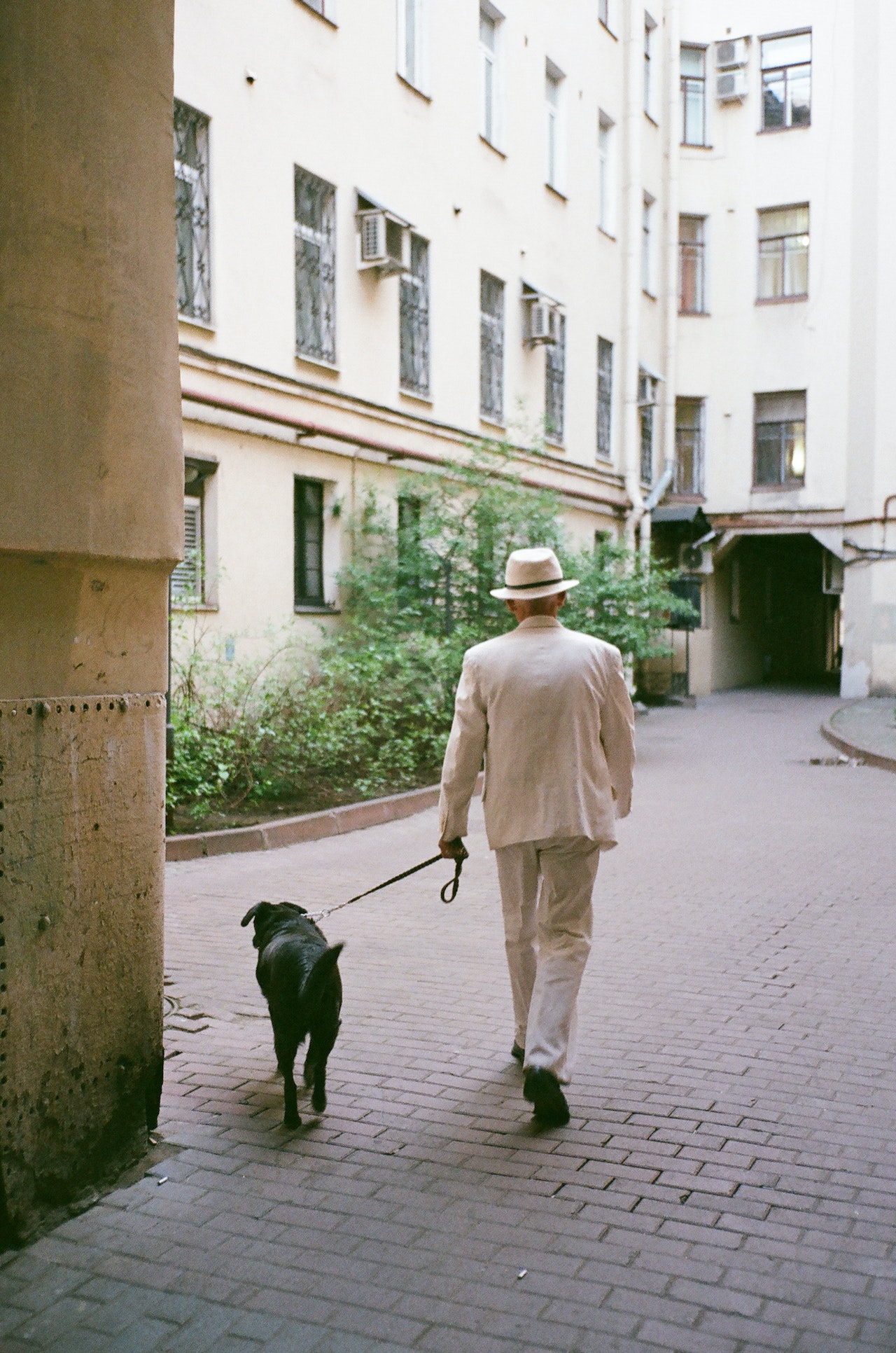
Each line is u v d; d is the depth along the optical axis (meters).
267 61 12.63
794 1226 3.21
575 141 21.08
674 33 25.31
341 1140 3.78
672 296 25.72
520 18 18.75
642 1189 3.44
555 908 4.02
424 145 15.97
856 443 24.98
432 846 9.26
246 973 5.66
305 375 13.52
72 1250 3.10
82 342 3.25
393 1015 5.03
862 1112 4.00
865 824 10.37
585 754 3.98
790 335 25.92
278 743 10.75
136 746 3.58
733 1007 5.17
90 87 3.27
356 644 13.96
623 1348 2.67
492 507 15.34
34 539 3.08
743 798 12.11
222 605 12.29
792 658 34.31
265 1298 2.88
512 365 18.95
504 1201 3.36
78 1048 3.34
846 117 25.12
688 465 26.94
